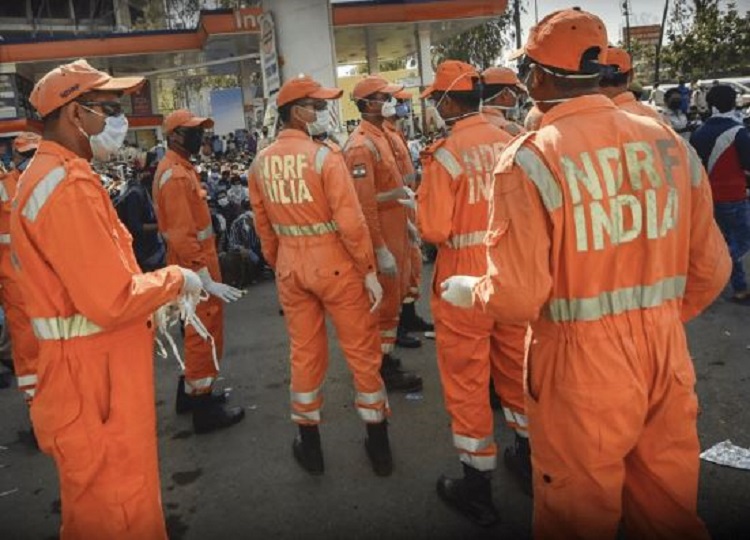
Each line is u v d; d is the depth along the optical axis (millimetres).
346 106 24531
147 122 20016
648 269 1851
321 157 3219
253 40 15648
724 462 3238
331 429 4070
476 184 2838
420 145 10359
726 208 5484
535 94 2041
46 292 2176
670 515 1949
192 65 16438
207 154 14734
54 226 2078
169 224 3936
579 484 1892
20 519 3373
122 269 2131
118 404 2242
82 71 2322
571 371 1854
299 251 3340
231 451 3912
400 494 3295
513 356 3059
